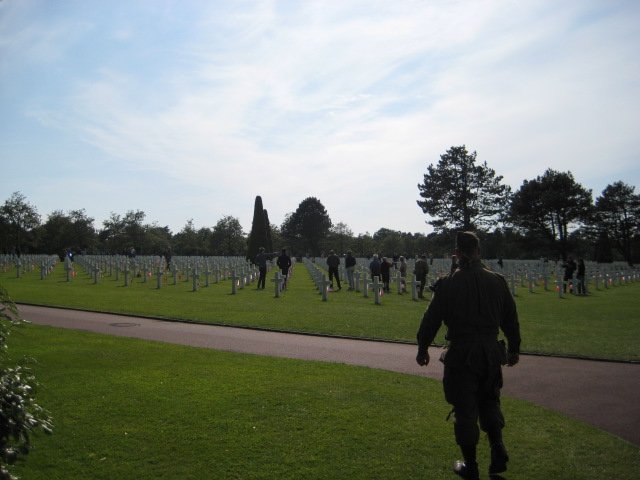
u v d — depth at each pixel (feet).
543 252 252.42
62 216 276.82
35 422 12.00
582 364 33.06
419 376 28.45
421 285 83.30
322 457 16.89
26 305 56.34
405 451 17.47
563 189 239.30
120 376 26.32
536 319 58.08
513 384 27.63
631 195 271.08
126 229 284.20
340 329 45.24
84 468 15.99
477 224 239.91
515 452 17.61
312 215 424.46
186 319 48.93
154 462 16.47
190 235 299.99
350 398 23.35
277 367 29.45
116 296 67.92
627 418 21.81
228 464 16.35
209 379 26.14
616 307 73.26
